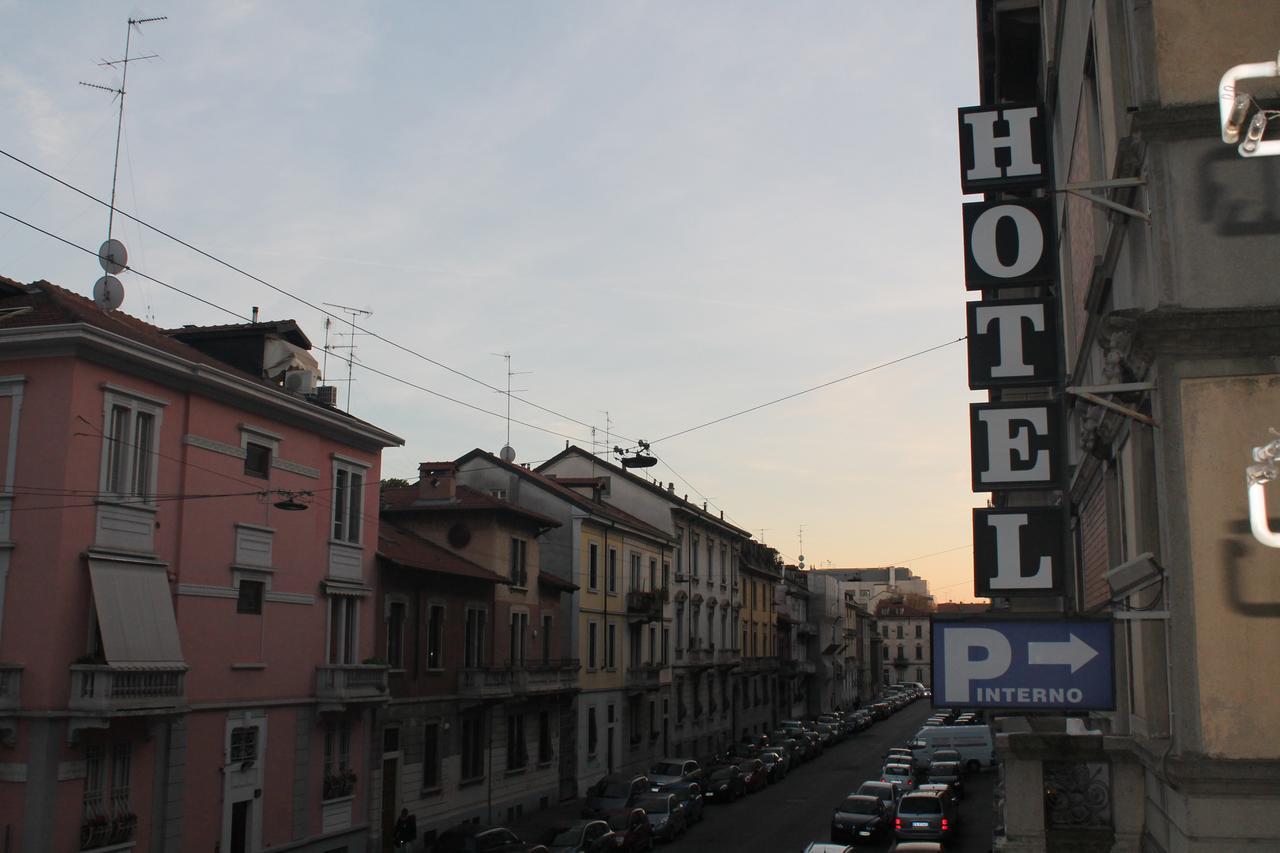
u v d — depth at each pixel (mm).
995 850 10422
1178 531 7926
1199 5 8383
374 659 32031
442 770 35875
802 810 43906
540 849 28984
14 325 23547
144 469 24906
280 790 28375
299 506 27703
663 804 37219
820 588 102000
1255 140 6652
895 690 132750
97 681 22469
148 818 24203
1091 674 9602
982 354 11266
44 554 22703
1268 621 7707
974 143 12016
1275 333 7855
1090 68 10859
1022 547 10789
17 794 21969
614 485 60125
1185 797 7781
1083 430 10922
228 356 32000
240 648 27312
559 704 45000
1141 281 8711
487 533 40094
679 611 61031
